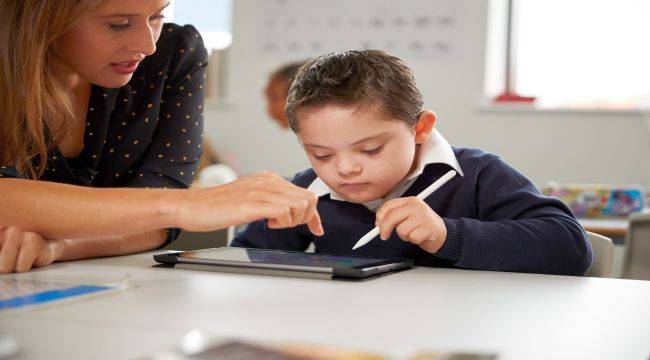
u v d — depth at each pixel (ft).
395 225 3.51
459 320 2.24
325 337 1.97
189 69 4.62
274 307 2.37
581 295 2.78
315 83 3.77
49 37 3.48
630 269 6.80
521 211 4.07
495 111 12.98
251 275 3.10
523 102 13.09
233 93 13.84
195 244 5.05
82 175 4.37
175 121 4.55
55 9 3.40
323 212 4.51
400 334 2.03
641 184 12.59
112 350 1.76
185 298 2.51
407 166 3.89
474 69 13.05
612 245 4.14
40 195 3.30
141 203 3.20
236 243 4.83
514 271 3.62
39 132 3.65
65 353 1.73
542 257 3.66
